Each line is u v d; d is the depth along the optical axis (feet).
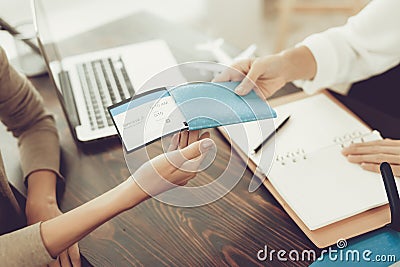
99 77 2.73
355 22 2.68
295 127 2.34
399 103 3.19
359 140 2.25
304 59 2.54
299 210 1.95
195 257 1.86
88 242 1.94
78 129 2.43
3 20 2.70
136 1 7.70
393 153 2.10
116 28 3.30
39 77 2.94
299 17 7.34
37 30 2.11
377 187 2.02
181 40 3.12
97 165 2.30
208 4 7.79
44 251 1.75
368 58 2.66
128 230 1.98
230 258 1.85
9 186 2.13
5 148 2.50
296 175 2.09
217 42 3.09
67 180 2.25
